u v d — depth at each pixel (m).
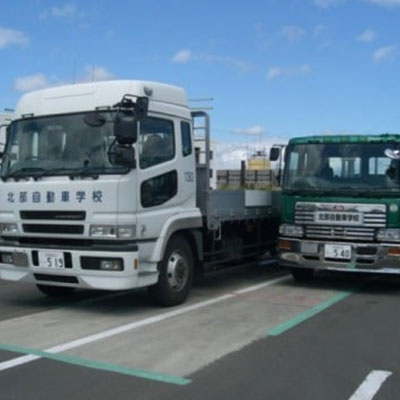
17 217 8.81
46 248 8.53
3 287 11.08
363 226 10.42
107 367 6.14
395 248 10.23
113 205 8.13
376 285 11.52
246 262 12.41
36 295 10.24
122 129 7.98
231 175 15.91
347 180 10.65
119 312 8.84
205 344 7.06
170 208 9.05
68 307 9.21
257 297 10.12
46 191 8.51
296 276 11.70
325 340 7.31
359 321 8.38
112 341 7.17
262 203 12.36
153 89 8.86
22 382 5.70
